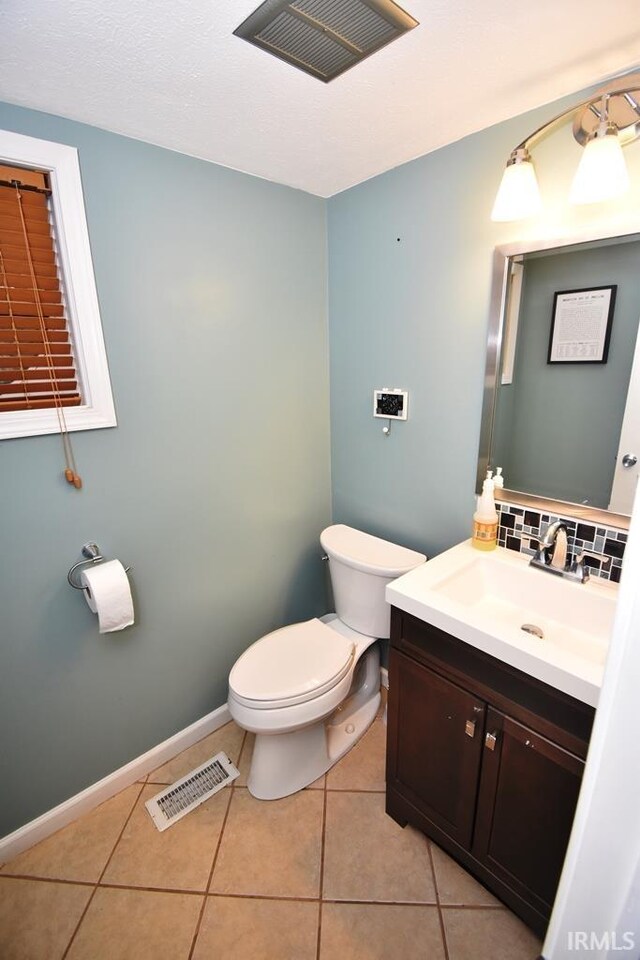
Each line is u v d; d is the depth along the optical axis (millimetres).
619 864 469
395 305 1673
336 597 1883
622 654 439
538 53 969
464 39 915
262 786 1545
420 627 1199
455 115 1223
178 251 1447
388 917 1213
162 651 1655
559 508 1334
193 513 1658
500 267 1332
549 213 1214
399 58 973
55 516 1326
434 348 1579
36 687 1367
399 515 1864
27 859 1374
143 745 1661
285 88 1077
